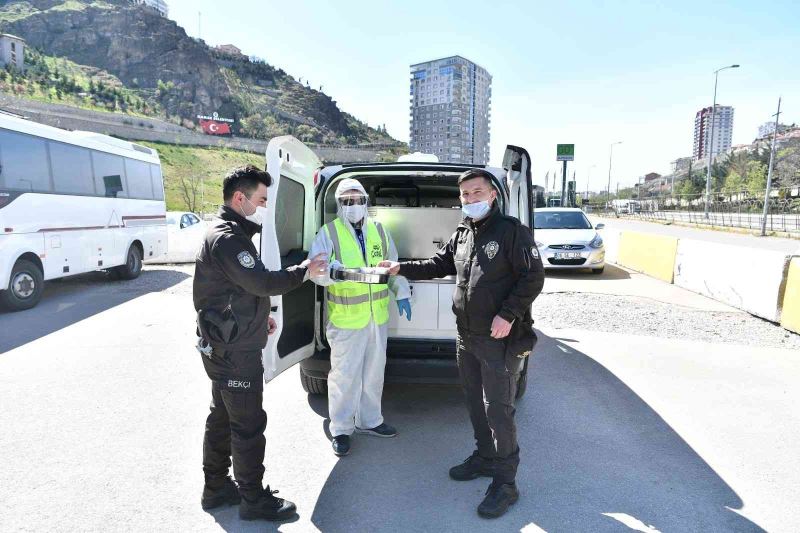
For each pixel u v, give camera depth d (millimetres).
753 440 3678
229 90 150250
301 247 3986
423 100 121375
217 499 2789
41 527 2576
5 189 7383
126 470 3156
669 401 4406
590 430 3832
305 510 2783
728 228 29141
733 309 8133
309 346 3801
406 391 4691
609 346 6102
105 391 4441
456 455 3451
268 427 3848
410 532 2590
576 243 11727
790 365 5395
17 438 3557
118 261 10680
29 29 147875
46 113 67875
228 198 2586
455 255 3012
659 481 3107
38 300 8102
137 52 145125
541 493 2965
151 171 12523
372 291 3449
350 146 131750
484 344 2766
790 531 2631
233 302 2496
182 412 4023
